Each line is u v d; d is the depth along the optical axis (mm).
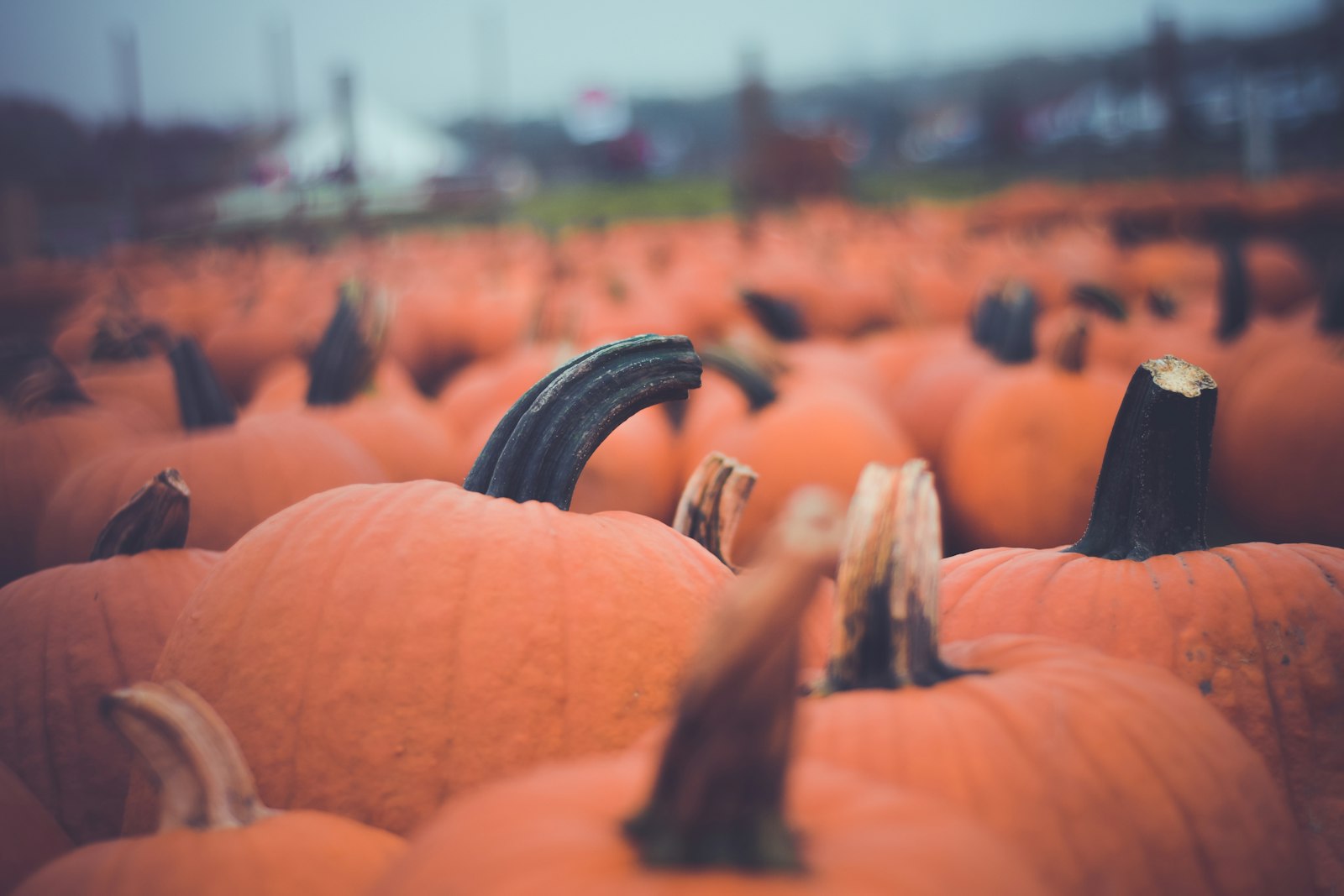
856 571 1507
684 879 941
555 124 124938
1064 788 1361
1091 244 16375
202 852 1367
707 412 5512
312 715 1865
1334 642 1987
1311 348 5242
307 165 40781
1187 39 82375
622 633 1946
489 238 31281
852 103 130750
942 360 6301
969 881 1009
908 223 26375
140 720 1418
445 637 1890
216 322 11258
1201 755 1471
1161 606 2020
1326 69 46094
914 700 1438
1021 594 2121
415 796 1822
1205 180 35438
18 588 2629
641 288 11500
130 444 4633
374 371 4688
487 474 2178
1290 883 1479
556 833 1035
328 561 1991
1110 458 2232
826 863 992
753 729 947
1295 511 4895
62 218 39844
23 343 6383
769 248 19047
